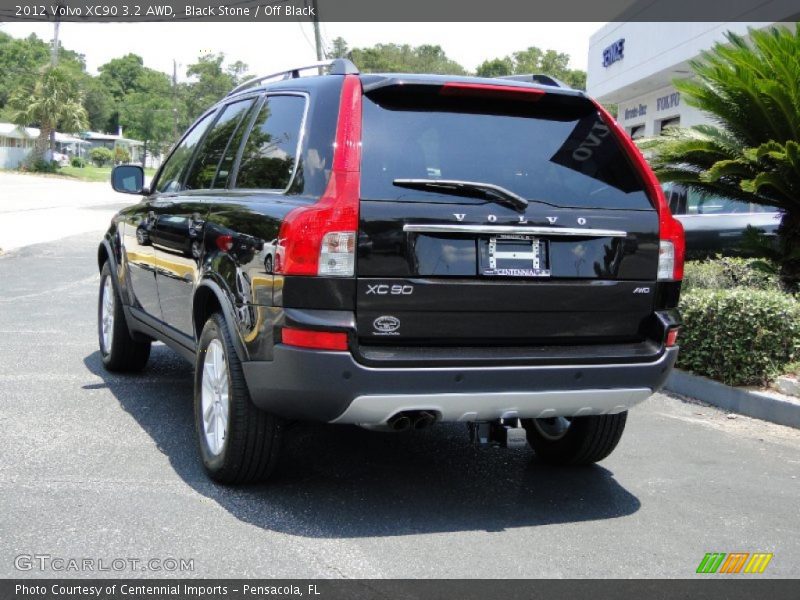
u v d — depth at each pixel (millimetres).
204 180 5262
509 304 3988
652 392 4336
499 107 4270
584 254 4129
